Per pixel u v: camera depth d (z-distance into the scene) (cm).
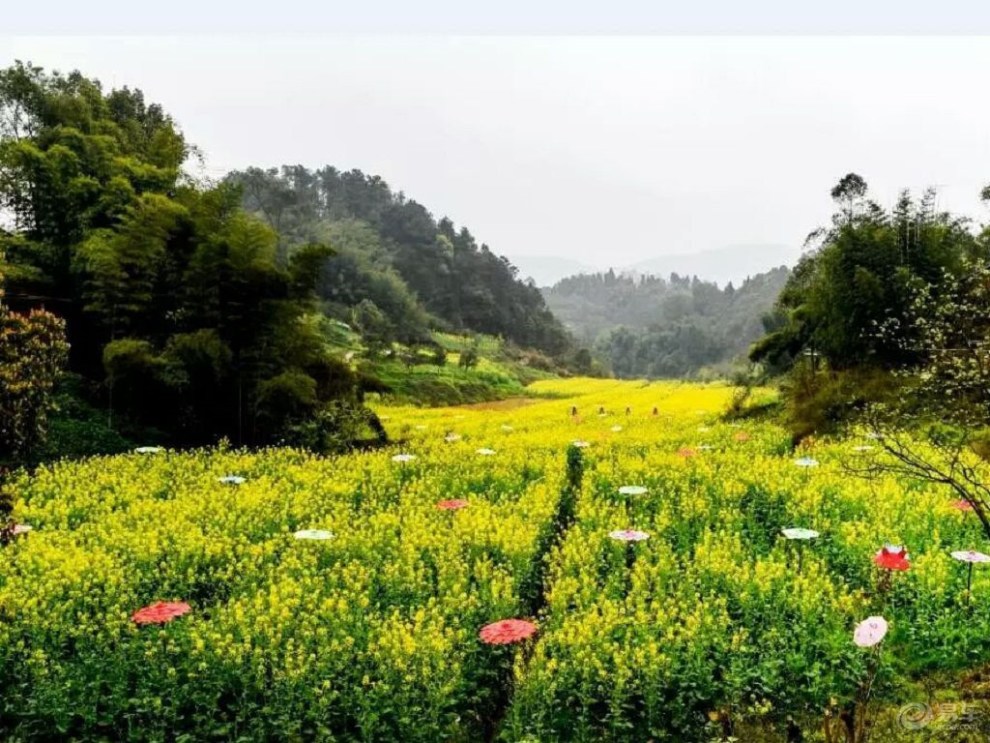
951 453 1057
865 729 812
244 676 871
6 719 852
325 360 2945
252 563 1248
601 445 2550
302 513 1586
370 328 9731
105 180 3133
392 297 11631
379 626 1006
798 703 892
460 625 1043
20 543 1342
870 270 2686
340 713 857
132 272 2677
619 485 1827
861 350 2684
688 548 1373
